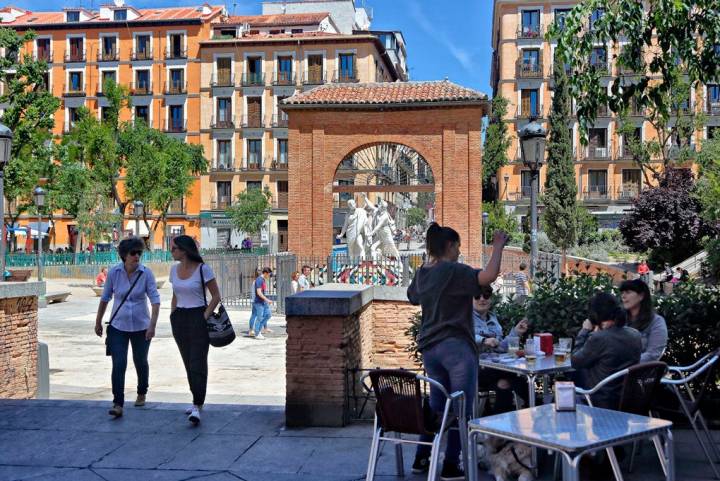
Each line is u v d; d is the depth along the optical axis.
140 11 74.69
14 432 7.34
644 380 5.47
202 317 7.73
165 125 69.00
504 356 6.83
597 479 5.77
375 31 81.12
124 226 68.88
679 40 8.52
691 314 7.66
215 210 67.81
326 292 8.12
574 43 8.74
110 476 6.03
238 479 5.91
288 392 7.48
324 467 6.18
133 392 11.87
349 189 28.61
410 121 28.27
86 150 51.78
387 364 11.47
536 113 62.69
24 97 41.22
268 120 66.94
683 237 36.19
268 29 70.75
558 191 48.78
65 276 44.09
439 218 28.02
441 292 5.55
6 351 9.39
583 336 6.75
